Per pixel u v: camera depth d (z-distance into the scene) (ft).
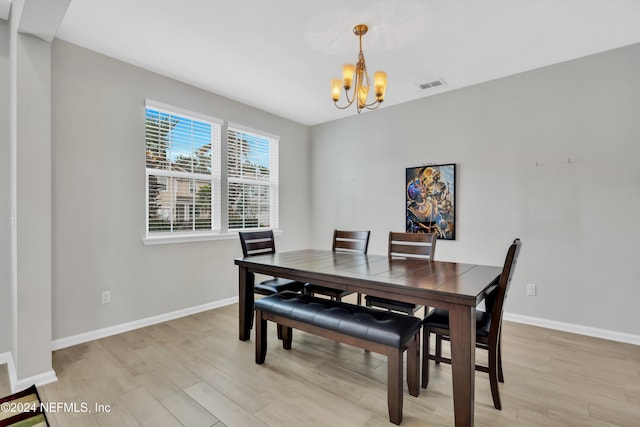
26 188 6.54
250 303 8.83
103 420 5.41
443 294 5.11
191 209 11.17
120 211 9.28
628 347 8.29
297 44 8.39
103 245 8.95
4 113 7.72
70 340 8.32
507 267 5.40
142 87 9.78
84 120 8.59
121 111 9.32
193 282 11.10
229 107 12.34
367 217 13.93
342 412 5.63
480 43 8.34
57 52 8.13
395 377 5.31
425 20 7.29
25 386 6.38
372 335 5.63
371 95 12.02
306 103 12.93
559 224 9.58
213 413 5.60
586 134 9.16
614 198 8.79
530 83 10.01
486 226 10.85
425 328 6.32
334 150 15.10
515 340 8.75
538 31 7.79
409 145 12.64
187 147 11.05
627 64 8.59
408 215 12.61
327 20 7.32
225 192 12.13
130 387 6.40
